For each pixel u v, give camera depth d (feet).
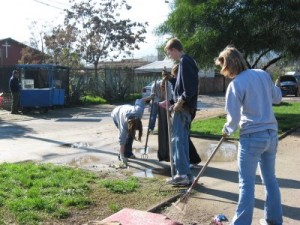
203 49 45.85
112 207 17.38
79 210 17.19
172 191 19.86
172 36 49.21
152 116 37.76
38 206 17.17
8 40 161.99
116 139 36.29
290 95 114.01
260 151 14.16
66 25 133.59
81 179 21.45
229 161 26.94
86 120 53.67
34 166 24.02
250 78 14.17
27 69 65.67
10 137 38.60
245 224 14.07
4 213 16.58
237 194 19.58
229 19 44.39
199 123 44.65
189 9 45.91
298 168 24.63
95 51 133.18
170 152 21.25
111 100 87.61
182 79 20.35
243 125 14.23
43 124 49.47
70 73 79.46
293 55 45.65
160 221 15.37
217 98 106.52
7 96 68.44
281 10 42.55
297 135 37.29
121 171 24.11
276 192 14.90
